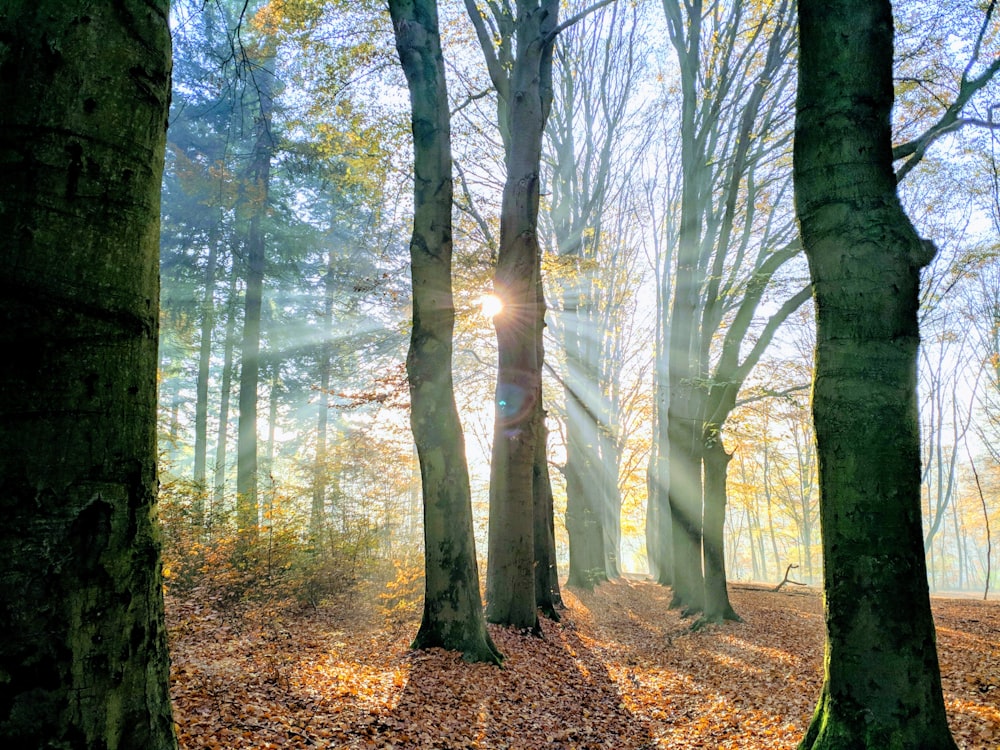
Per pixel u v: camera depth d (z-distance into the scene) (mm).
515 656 9578
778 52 14008
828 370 4566
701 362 16250
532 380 11875
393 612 10812
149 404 2072
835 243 4555
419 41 9180
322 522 14070
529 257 11867
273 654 7840
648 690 9648
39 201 1821
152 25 2111
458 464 8945
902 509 4312
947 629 13281
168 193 19766
